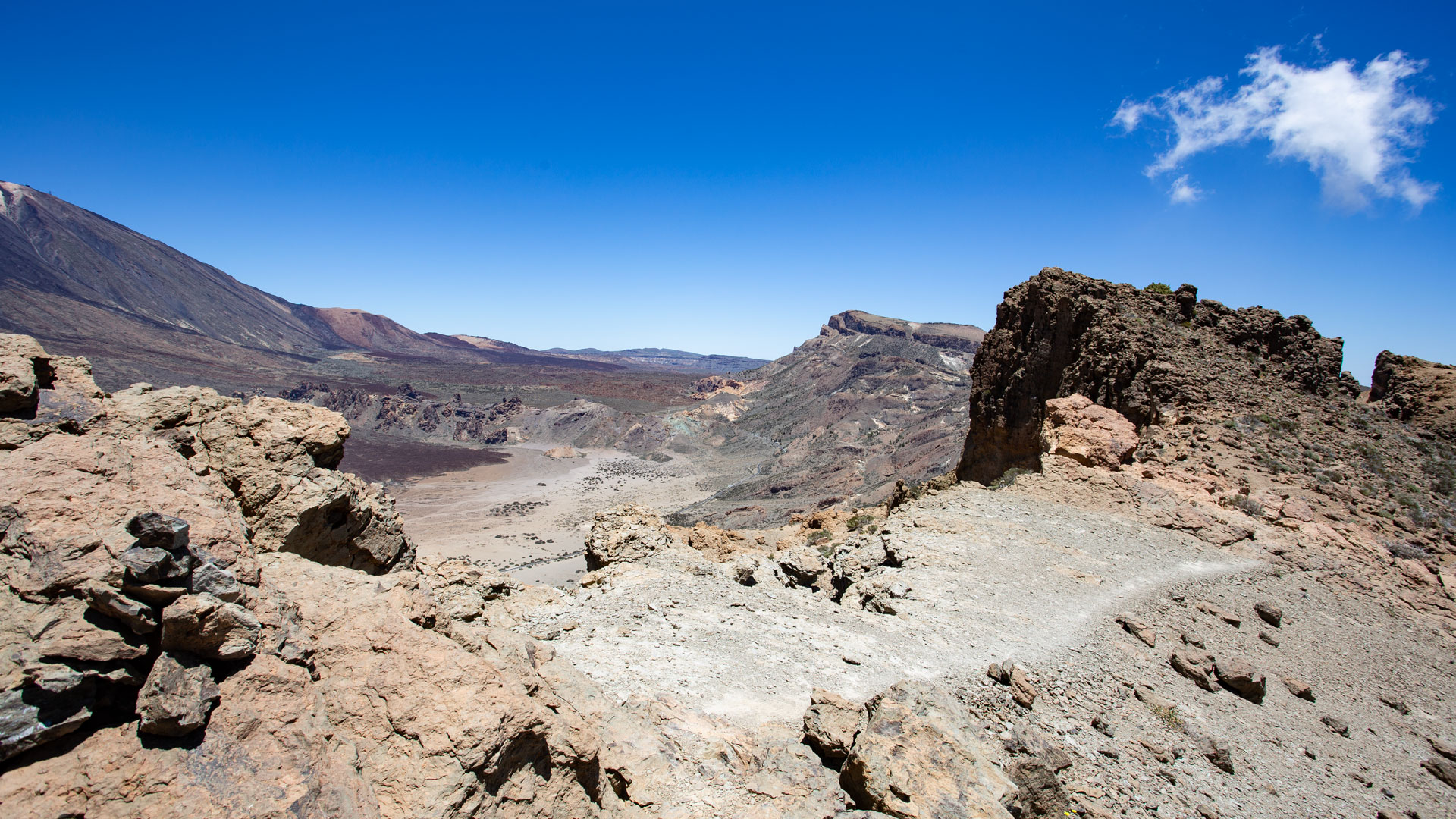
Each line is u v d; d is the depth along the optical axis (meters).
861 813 10.88
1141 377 44.28
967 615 21.72
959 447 127.94
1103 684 18.41
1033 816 12.27
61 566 7.47
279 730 7.56
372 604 9.99
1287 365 47.94
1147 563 28.05
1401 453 42.00
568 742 9.69
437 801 7.73
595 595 22.14
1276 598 26.94
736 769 12.01
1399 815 15.84
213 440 14.38
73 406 11.67
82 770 6.65
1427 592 30.41
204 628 7.40
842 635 19.72
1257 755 17.08
